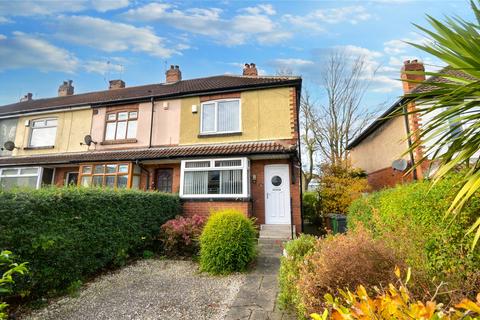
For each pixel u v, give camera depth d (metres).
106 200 5.18
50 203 3.95
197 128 10.95
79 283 4.38
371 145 13.30
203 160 9.27
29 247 3.54
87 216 4.68
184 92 11.23
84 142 12.32
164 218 7.52
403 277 2.32
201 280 4.96
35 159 12.17
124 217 5.69
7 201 3.36
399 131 9.95
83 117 12.76
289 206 9.05
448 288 2.23
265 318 3.32
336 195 10.92
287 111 10.09
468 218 2.74
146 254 6.51
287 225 8.70
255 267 5.75
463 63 2.33
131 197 6.04
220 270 5.36
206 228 5.83
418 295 2.13
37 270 3.66
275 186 9.30
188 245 6.72
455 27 2.45
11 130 13.94
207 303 3.90
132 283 4.77
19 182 11.73
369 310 1.22
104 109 12.48
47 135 13.28
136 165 10.24
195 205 8.85
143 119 11.77
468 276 2.37
